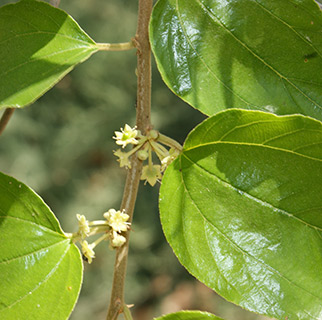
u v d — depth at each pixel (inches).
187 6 10.4
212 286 10.1
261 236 10.1
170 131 37.4
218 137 10.2
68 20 10.6
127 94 38.5
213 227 10.2
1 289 10.3
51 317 10.3
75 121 37.4
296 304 10.0
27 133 36.7
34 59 10.4
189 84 10.3
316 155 10.0
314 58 10.4
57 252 10.4
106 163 38.7
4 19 10.5
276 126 10.0
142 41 10.6
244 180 10.2
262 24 10.4
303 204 10.1
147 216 37.2
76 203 36.9
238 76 10.3
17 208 10.4
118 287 10.4
